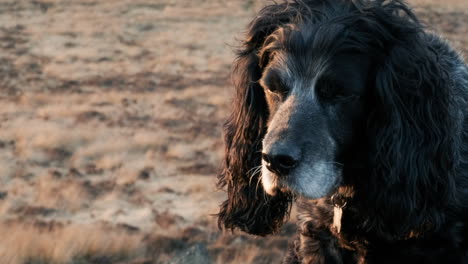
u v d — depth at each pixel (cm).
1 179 1845
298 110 369
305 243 438
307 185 359
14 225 1388
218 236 1240
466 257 404
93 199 1659
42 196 1658
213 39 4150
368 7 395
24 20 4522
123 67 3509
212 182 1794
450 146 391
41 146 2138
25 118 2530
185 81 3212
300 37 382
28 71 3372
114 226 1395
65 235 1268
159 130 2377
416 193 386
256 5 5000
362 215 403
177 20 4603
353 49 378
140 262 1173
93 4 5044
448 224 400
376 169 384
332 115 376
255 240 1191
